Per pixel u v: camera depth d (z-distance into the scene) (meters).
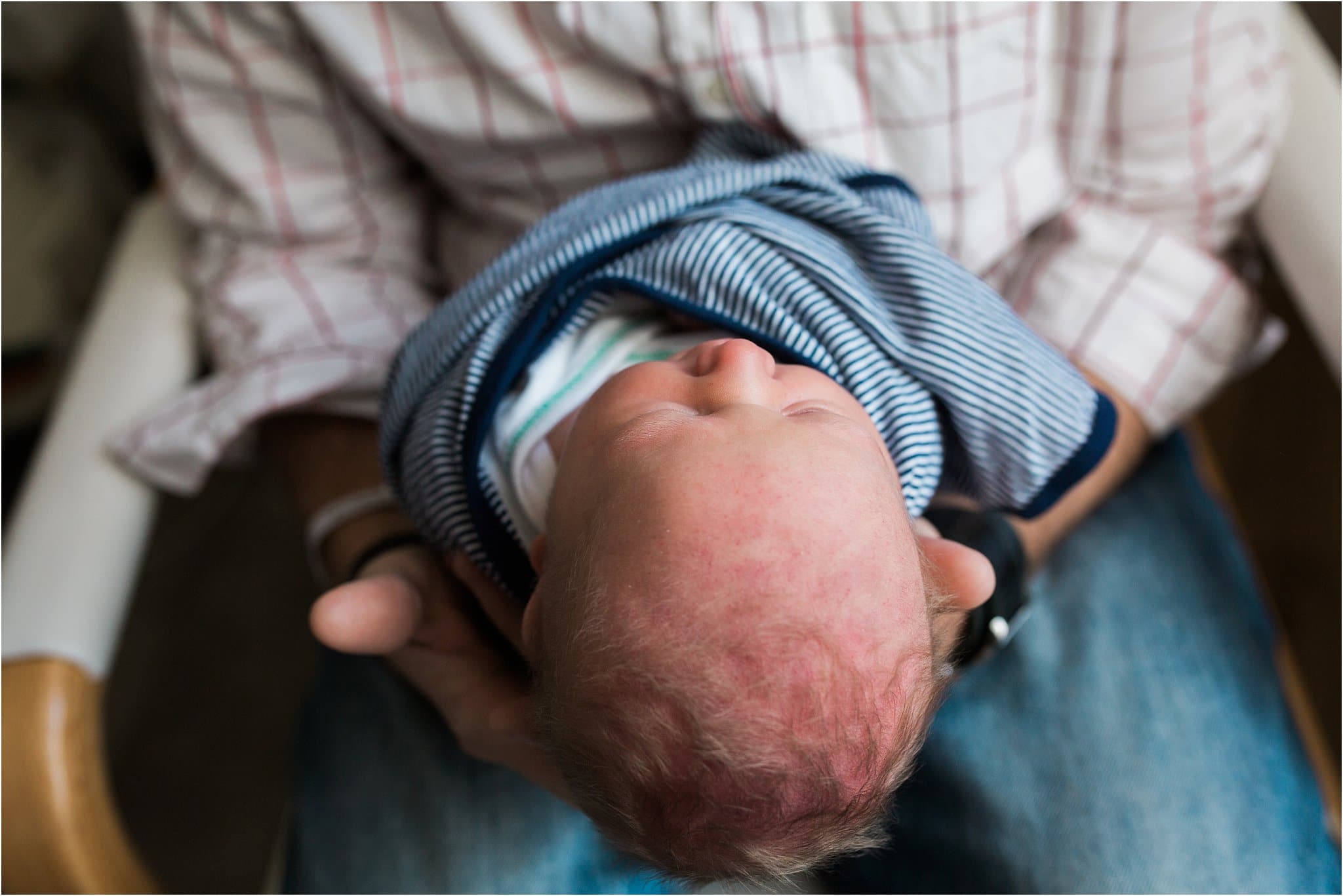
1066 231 0.73
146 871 0.60
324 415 0.75
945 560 0.48
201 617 1.19
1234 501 1.04
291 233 0.76
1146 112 0.68
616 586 0.41
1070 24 0.64
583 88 0.66
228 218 0.76
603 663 0.40
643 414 0.44
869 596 0.41
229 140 0.73
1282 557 0.99
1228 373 0.73
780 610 0.40
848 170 0.60
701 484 0.41
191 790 1.08
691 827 0.40
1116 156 0.71
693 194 0.57
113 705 1.14
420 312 0.78
